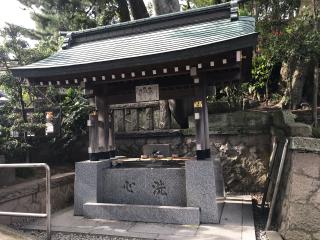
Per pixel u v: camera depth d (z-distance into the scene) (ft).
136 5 35.37
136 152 28.55
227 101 29.45
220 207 18.86
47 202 14.71
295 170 14.24
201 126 17.94
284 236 14.24
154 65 17.07
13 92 28.32
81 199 19.62
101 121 20.70
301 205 13.82
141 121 29.89
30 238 15.03
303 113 25.76
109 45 21.45
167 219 17.44
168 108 29.07
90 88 20.45
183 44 17.40
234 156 25.82
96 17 44.14
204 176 17.31
